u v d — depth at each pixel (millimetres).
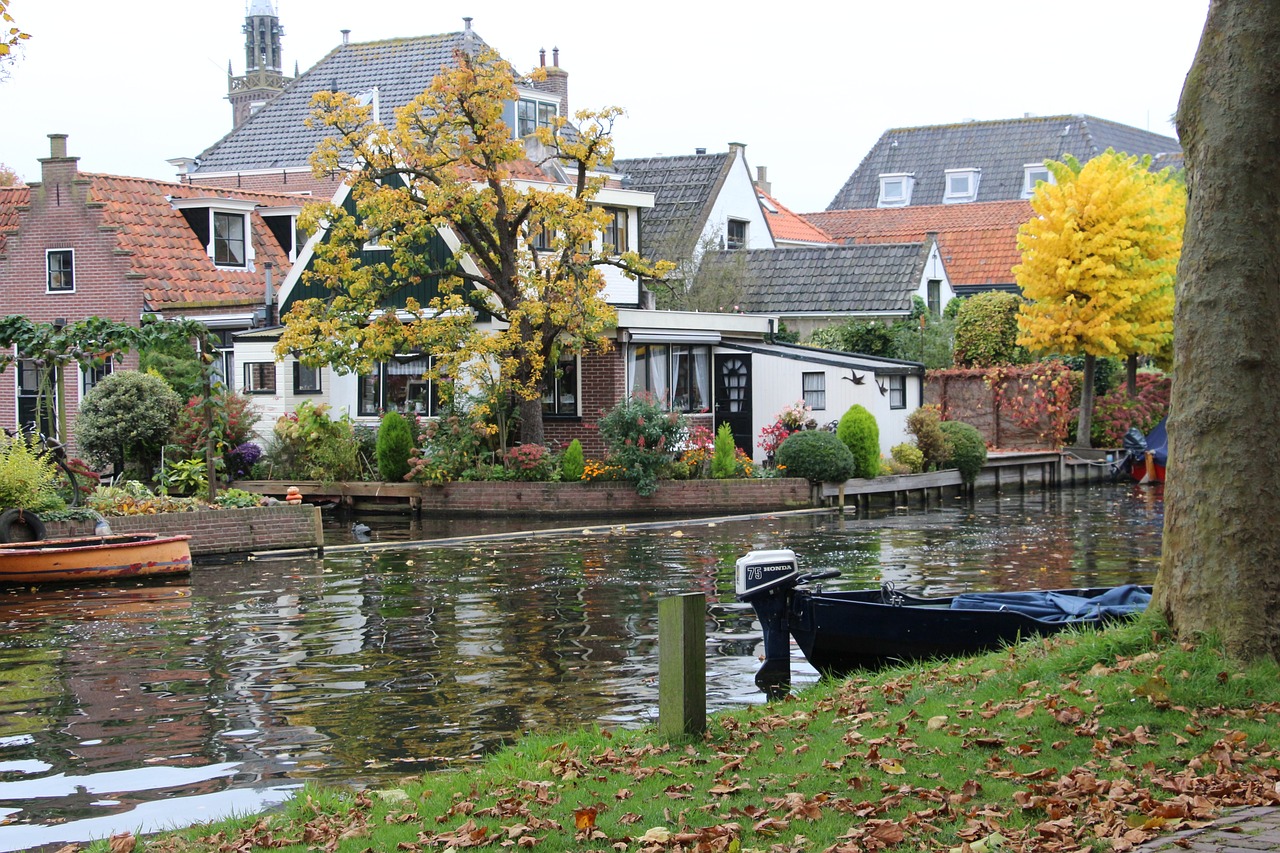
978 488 35562
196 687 12914
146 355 34125
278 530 23641
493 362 32094
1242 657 9141
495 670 13469
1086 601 13086
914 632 12219
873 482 31828
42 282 37875
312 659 14164
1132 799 7359
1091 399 38750
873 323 42062
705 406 34312
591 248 31250
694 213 47188
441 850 7371
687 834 7215
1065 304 37719
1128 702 8859
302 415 32500
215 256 39156
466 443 30734
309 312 30016
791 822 7430
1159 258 37625
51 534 21266
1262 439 9281
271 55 114312
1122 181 36906
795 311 44625
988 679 10078
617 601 17609
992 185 69562
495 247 30641
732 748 9125
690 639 9477
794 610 12320
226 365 37281
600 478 30094
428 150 30266
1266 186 9289
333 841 7688
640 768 8672
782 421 32469
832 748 8828
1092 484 38406
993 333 41625
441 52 48844
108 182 38594
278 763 10297
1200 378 9422
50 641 15328
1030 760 8250
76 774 10078
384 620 16438
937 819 7328
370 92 45906
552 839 7371
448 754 10430
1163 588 9750
